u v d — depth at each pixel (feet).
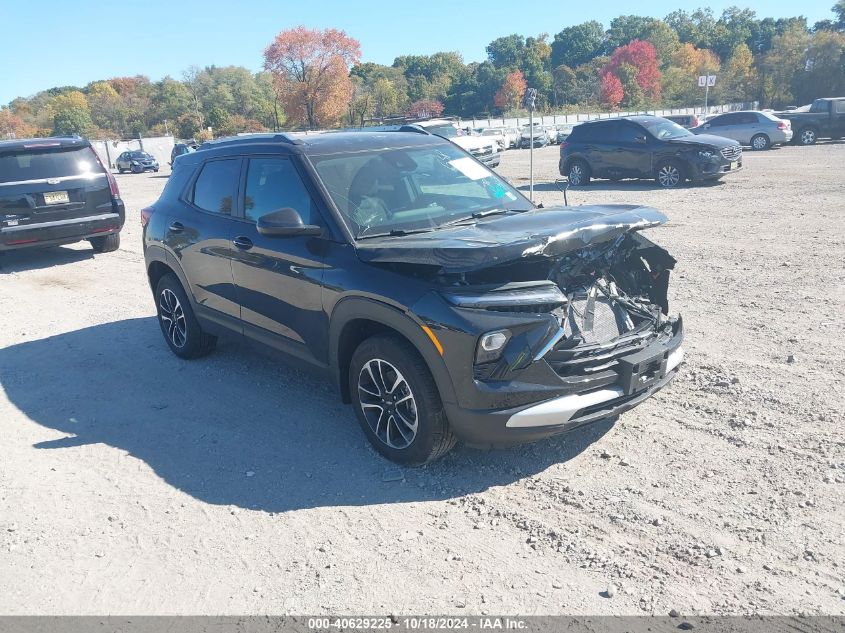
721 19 526.16
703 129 96.17
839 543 10.93
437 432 13.03
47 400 18.76
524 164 93.20
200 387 18.99
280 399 17.90
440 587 10.52
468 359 12.01
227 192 17.75
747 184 55.06
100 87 476.13
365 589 10.57
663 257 15.51
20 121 382.42
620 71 340.80
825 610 9.57
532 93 44.68
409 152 16.72
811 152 83.20
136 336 23.99
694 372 17.87
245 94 383.65
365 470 14.07
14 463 15.24
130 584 11.01
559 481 13.23
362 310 13.48
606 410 12.87
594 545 11.29
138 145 202.08
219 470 14.46
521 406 12.18
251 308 16.98
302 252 14.89
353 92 308.60
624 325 14.05
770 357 18.53
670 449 14.12
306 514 12.68
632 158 57.77
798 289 24.64
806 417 15.02
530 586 10.43
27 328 25.85
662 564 10.72
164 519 12.79
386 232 14.47
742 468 13.24
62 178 36.45
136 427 16.72
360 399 14.33
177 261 19.48
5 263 39.09
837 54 257.96
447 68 520.83
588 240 12.37
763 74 279.08
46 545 12.16
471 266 11.76
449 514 12.42
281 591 10.63
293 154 15.75
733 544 11.07
